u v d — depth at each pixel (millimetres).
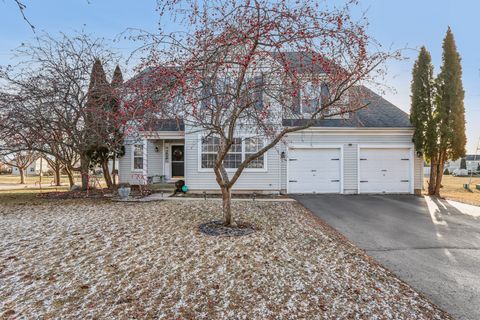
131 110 4750
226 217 6539
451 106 12445
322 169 12953
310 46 4684
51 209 8789
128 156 14750
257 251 4883
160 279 3752
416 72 13000
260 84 5344
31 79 10125
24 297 3236
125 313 2938
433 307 3189
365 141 12984
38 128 10453
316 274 3998
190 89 4547
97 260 4387
